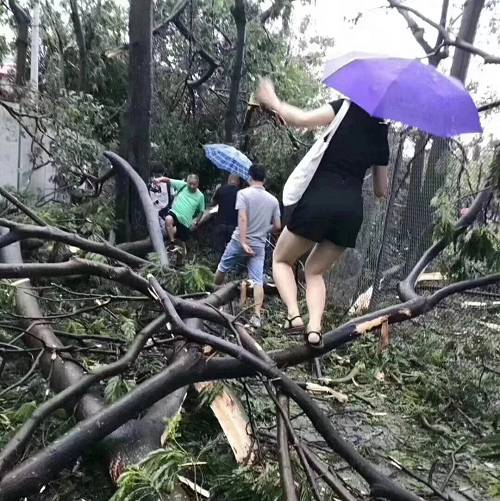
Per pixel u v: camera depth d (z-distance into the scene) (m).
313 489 2.32
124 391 3.14
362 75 2.69
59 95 7.12
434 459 3.79
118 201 6.68
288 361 3.28
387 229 6.22
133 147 6.72
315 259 3.06
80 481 2.86
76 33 9.08
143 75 6.60
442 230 4.34
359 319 3.52
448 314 6.04
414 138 5.85
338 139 2.84
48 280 5.10
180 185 7.71
